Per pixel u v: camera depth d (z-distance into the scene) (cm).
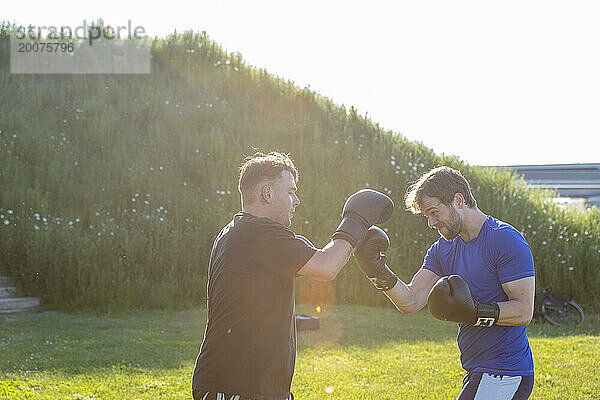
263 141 1734
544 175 3131
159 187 1522
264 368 270
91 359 776
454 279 305
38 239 1284
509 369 309
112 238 1319
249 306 273
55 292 1245
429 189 326
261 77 2120
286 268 277
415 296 357
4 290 1251
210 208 1475
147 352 823
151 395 616
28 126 1694
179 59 2148
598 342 966
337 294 1402
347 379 695
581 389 662
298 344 909
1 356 784
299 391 641
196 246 1370
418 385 670
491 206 1541
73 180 1512
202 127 1809
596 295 1379
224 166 1616
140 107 1862
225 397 267
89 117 1783
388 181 1612
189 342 903
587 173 3078
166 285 1288
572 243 1445
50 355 796
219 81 2059
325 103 2019
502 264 314
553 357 827
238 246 279
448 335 1019
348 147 1730
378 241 342
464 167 1720
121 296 1250
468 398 310
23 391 610
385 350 872
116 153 1622
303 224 1473
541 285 1408
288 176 298
